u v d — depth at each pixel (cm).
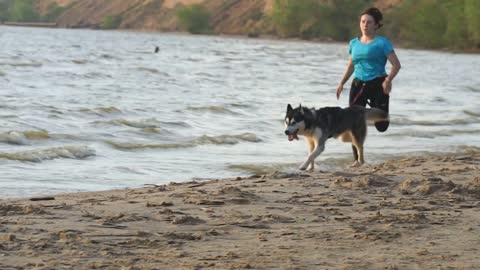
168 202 896
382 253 673
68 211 842
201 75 3956
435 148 1731
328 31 11744
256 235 741
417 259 653
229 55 6538
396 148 1716
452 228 784
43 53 5866
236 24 13825
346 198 952
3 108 2177
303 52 7700
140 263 625
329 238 729
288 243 707
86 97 2656
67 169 1359
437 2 9800
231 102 2602
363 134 1295
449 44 9588
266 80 3728
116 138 1769
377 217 824
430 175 1142
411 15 10388
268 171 1404
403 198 959
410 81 4028
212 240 716
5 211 827
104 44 8569
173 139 1789
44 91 2812
